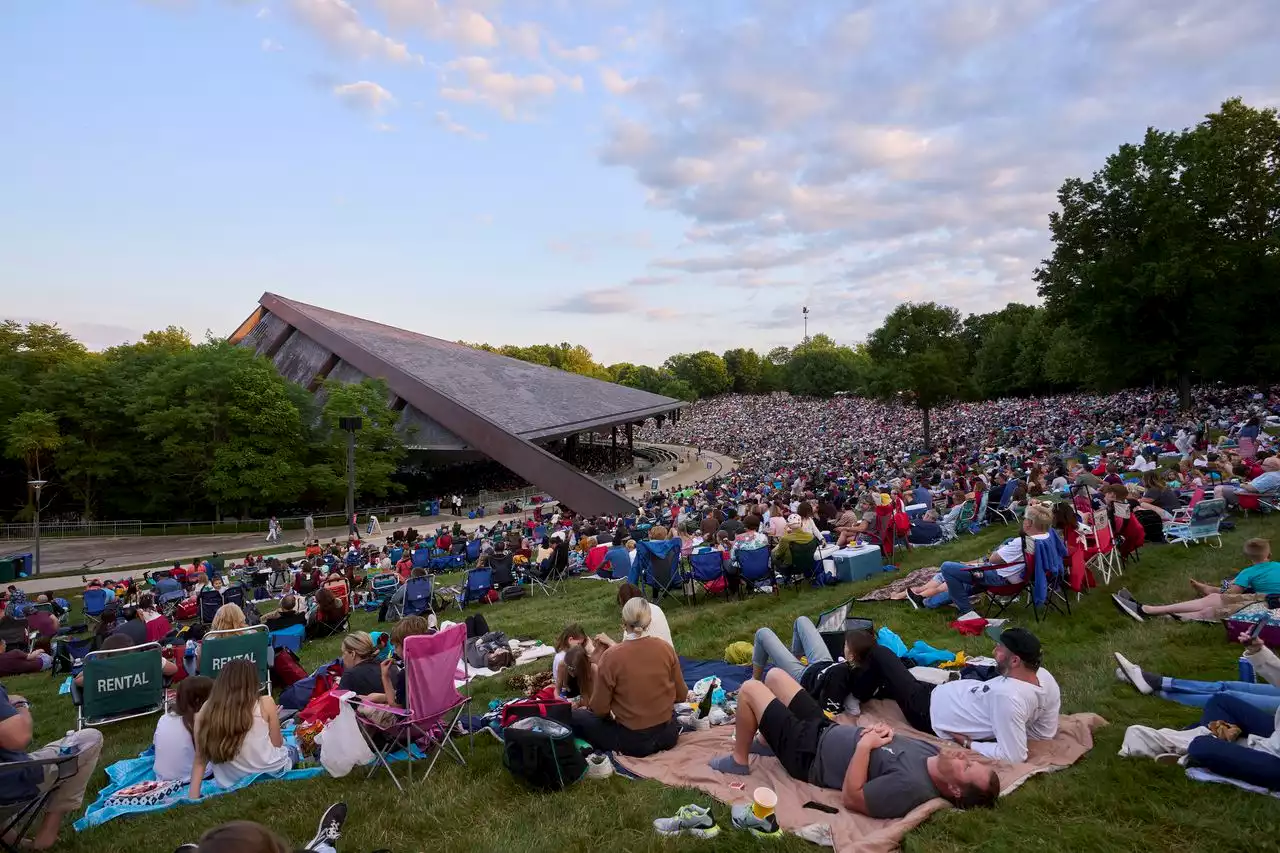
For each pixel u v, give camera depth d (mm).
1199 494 13688
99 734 5012
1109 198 41312
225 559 31750
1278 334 45375
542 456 43688
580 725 5445
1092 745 4934
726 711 6145
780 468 46156
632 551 15719
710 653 8297
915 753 4367
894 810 4105
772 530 13719
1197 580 9242
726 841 4039
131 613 12602
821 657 6168
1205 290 40438
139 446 43500
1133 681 5906
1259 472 16094
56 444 40250
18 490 47156
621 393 76312
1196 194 39781
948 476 26203
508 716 5531
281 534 39531
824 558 11727
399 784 5172
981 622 8039
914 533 14375
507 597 15195
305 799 5121
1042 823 3990
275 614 12188
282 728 6855
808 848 3916
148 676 7723
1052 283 43938
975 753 4789
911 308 52500
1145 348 41281
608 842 4160
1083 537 9391
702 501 29125
